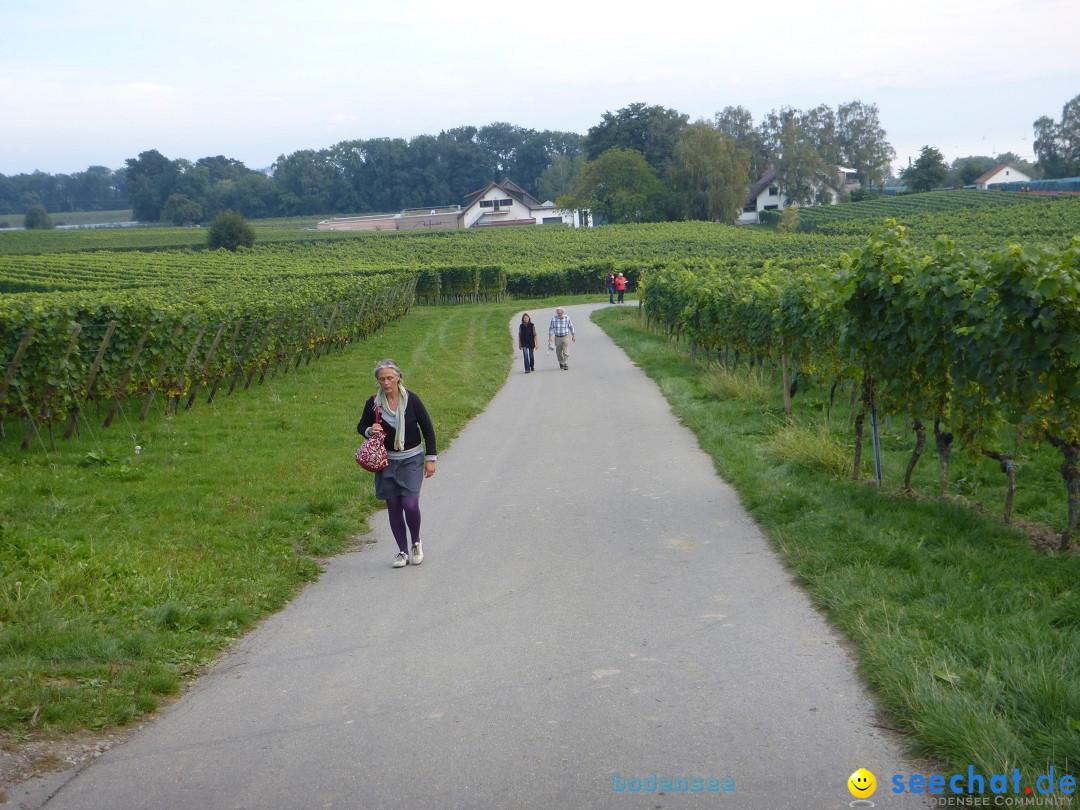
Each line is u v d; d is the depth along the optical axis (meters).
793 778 3.86
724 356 22.19
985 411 7.84
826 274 10.28
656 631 5.76
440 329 37.97
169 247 106.19
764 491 9.10
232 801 3.94
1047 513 7.99
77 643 5.65
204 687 5.32
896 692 4.45
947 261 8.20
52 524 8.70
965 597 5.73
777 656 5.21
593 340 31.69
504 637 5.83
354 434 14.05
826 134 160.88
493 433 14.45
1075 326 6.55
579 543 8.03
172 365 15.84
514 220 145.00
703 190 120.00
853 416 13.25
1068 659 4.63
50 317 13.00
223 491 10.21
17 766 4.23
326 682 5.26
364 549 8.34
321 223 152.62
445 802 3.84
